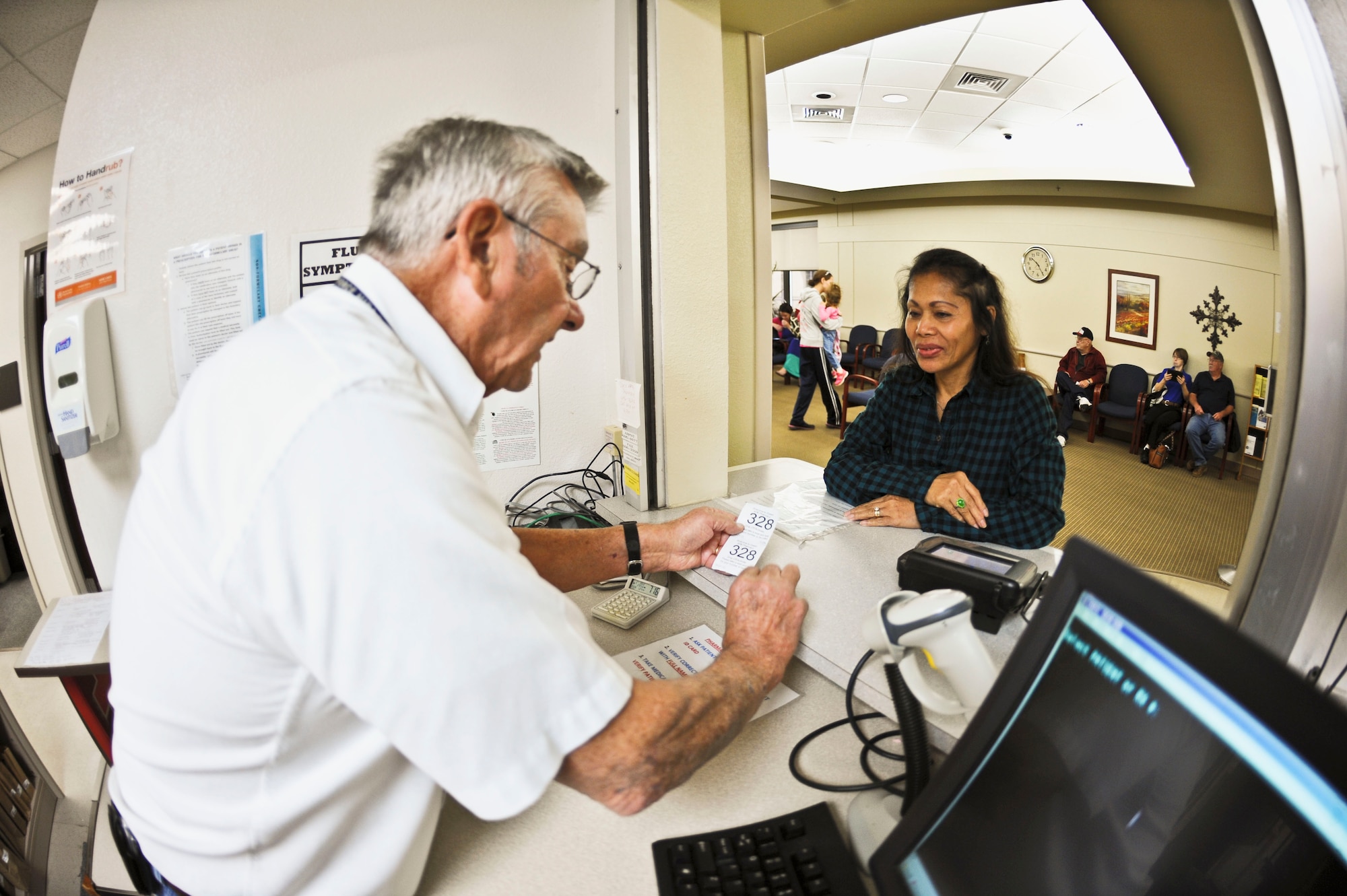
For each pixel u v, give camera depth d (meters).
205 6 1.46
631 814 0.55
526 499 1.80
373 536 0.45
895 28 2.47
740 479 1.75
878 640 0.67
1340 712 0.29
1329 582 0.66
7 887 1.55
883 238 8.88
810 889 0.60
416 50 1.53
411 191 0.60
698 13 1.37
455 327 0.63
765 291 2.10
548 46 1.61
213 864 0.57
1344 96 0.58
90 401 1.55
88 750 2.15
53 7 1.69
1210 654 0.35
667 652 0.98
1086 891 0.42
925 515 1.33
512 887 0.64
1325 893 0.30
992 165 7.20
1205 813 0.36
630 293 1.48
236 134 1.50
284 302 1.56
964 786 0.52
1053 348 7.60
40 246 2.28
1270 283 5.73
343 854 0.59
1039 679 0.49
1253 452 5.44
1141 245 6.68
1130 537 4.24
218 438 0.48
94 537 1.72
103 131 1.54
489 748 0.48
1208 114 3.72
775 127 6.11
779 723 0.86
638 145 1.37
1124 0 2.64
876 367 7.82
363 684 0.46
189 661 0.51
